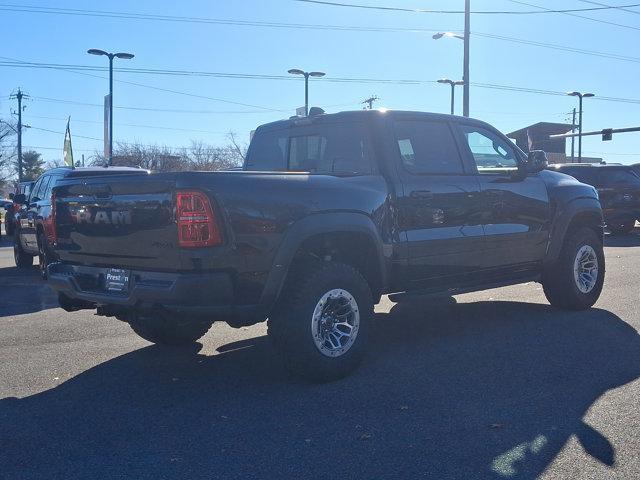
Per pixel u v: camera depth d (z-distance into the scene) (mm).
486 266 7133
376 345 6895
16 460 4230
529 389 5434
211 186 4988
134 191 5262
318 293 5500
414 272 6406
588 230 8305
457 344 6871
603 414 4883
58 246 6160
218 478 3943
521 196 7438
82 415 5020
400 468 4043
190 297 4980
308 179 5566
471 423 4730
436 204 6531
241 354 6699
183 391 5555
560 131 42344
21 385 5758
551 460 4133
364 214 5855
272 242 5227
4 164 75188
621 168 19219
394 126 6504
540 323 7730
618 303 8844
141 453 4309
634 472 3967
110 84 28672
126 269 5473
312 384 5656
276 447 4367
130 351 6867
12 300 9992
